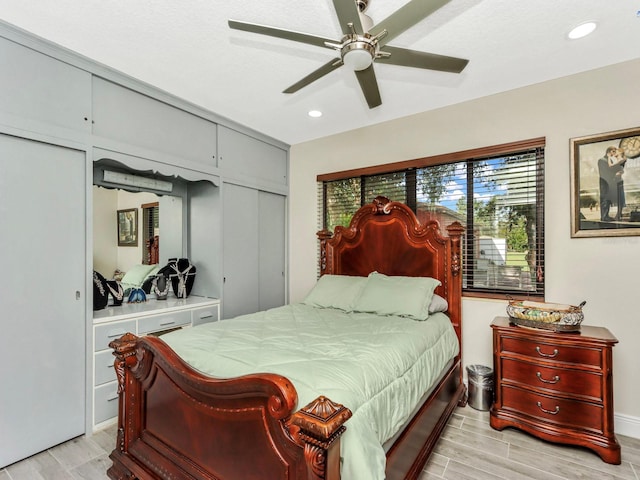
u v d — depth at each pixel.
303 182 4.09
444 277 2.91
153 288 3.22
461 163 3.02
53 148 2.13
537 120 2.61
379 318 2.51
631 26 1.91
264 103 2.98
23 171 2.00
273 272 3.99
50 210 2.11
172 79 2.55
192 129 3.05
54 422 2.11
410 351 1.86
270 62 2.31
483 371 2.66
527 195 2.71
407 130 3.26
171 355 1.50
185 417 1.45
